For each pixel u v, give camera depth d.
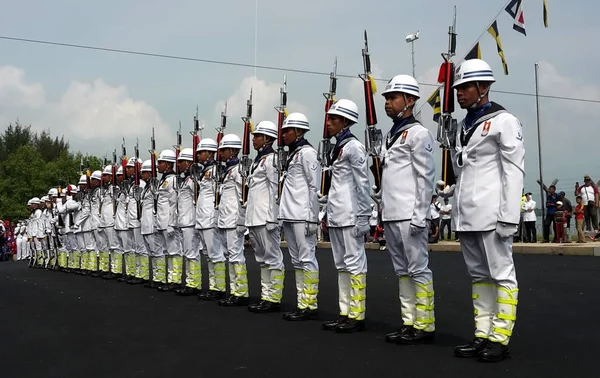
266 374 5.29
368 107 6.93
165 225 11.89
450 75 6.09
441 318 7.72
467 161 5.77
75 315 8.91
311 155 8.13
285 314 8.12
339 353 5.98
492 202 5.58
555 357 5.52
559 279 11.28
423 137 6.34
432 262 15.91
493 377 4.95
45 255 19.36
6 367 5.88
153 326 7.80
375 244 23.91
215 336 7.02
